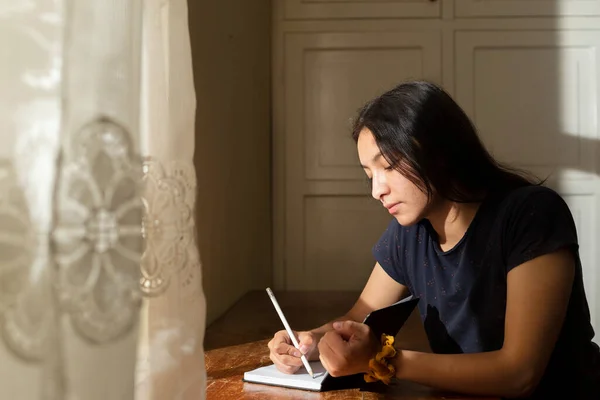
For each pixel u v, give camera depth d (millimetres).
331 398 1046
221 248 1922
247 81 2299
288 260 2832
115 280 580
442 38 2768
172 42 759
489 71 2768
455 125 1124
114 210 581
